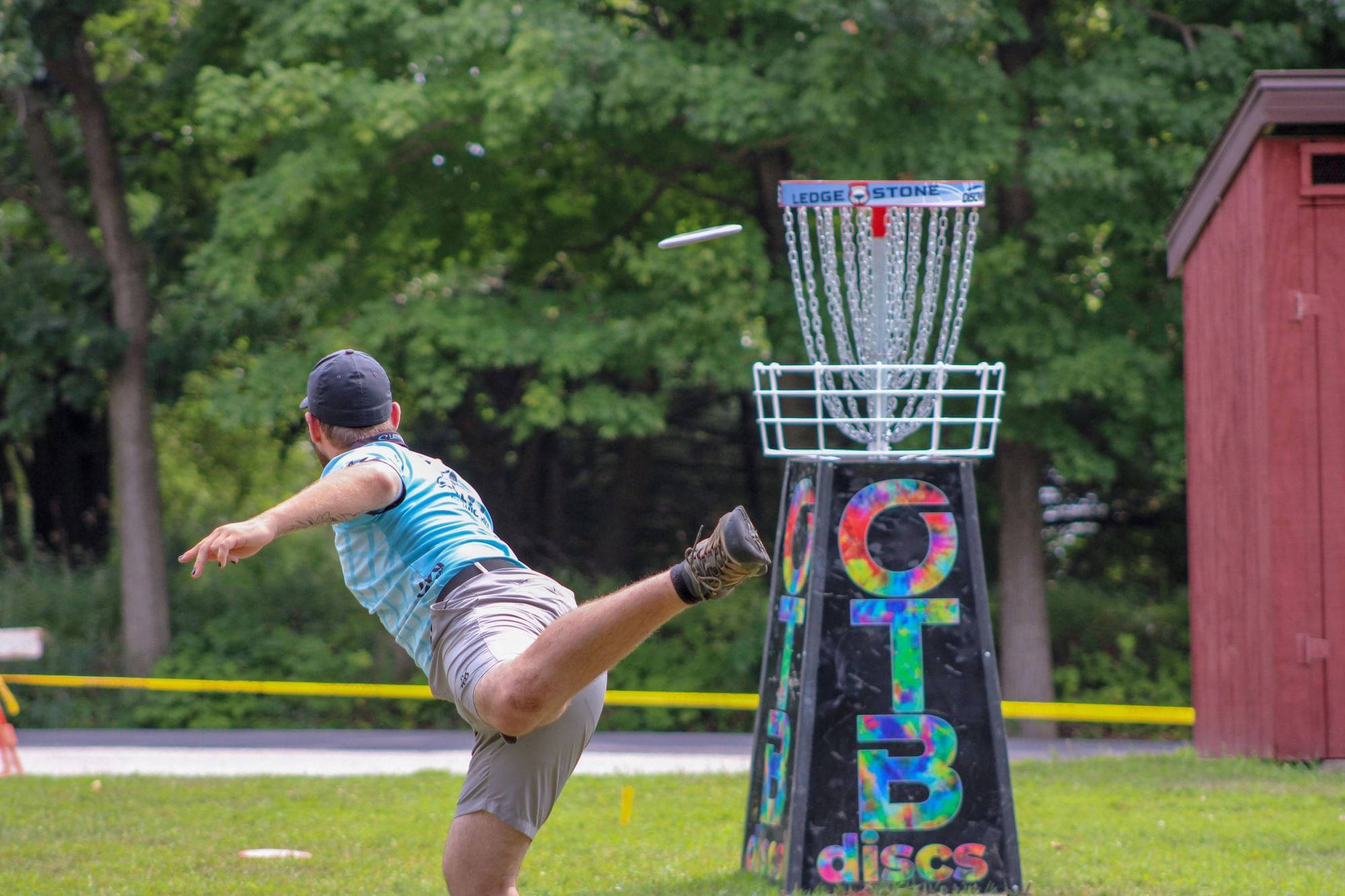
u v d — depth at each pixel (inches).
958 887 335.0
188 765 647.1
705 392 1243.8
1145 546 1214.9
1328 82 512.4
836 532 341.1
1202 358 599.8
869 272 369.1
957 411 884.0
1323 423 525.3
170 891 348.8
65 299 1007.6
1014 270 848.9
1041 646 941.2
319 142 849.5
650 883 350.6
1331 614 522.0
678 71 802.8
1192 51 832.9
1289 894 325.4
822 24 796.6
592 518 1307.8
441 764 652.1
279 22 885.2
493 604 214.5
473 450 1182.3
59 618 1009.5
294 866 382.3
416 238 948.6
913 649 339.9
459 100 836.6
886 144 792.3
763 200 947.3
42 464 1252.5
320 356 893.8
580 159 957.2
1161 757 586.9
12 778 564.1
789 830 332.8
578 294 927.7
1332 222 528.1
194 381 1249.4
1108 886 338.3
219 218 896.9
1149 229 836.0
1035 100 877.8
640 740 793.6
